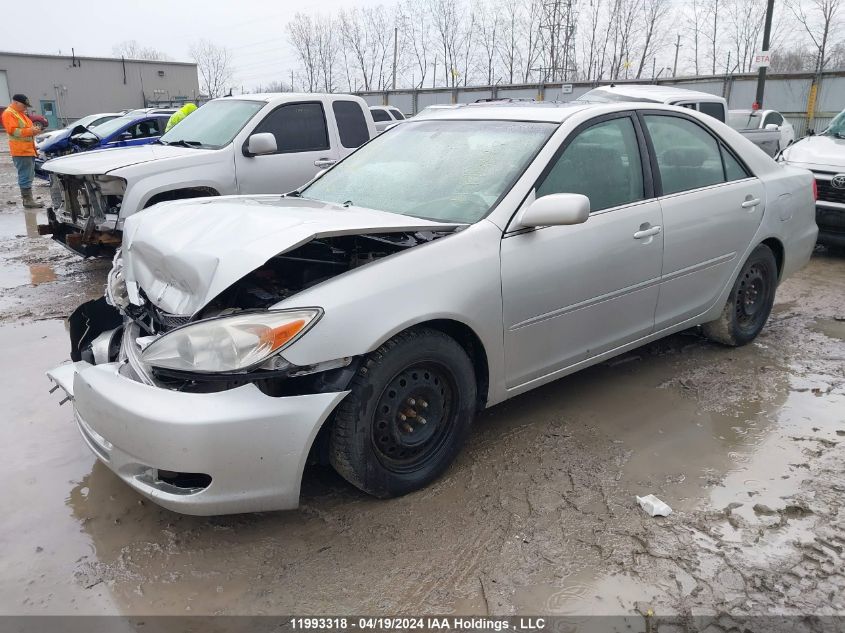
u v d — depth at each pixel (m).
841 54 34.53
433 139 3.86
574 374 4.38
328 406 2.59
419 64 46.97
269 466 2.52
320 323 2.54
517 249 3.15
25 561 2.64
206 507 2.49
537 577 2.52
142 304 3.15
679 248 3.93
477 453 3.39
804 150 7.73
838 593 2.41
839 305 5.84
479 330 3.02
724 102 10.94
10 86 49.00
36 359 4.72
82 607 2.40
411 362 2.82
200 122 7.73
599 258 3.47
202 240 2.86
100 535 2.80
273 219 2.90
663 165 3.94
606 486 3.09
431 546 2.69
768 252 4.66
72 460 3.39
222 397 2.47
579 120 3.57
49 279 7.01
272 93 7.81
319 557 2.64
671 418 3.76
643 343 3.98
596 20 42.41
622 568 2.56
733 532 2.76
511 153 3.45
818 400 3.98
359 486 2.82
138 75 55.28
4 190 15.17
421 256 2.88
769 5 18.98
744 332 4.70
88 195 6.43
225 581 2.52
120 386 2.60
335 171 4.09
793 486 3.08
